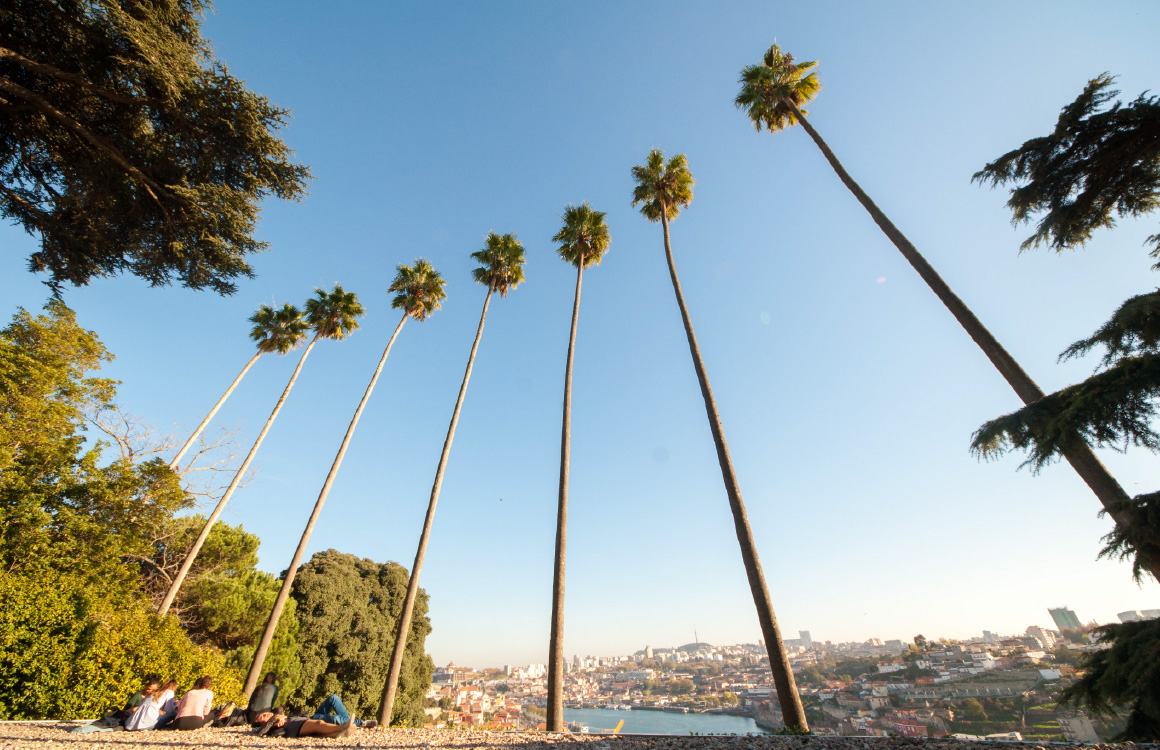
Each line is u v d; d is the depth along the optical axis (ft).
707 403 41.55
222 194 37.78
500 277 74.95
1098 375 21.99
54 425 52.26
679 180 60.39
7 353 49.88
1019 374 29.60
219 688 47.91
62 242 40.24
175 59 33.37
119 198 36.55
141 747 22.08
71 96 36.06
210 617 74.49
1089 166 27.30
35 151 38.37
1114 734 20.94
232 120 37.60
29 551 42.39
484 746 23.79
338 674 92.43
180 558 73.15
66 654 33.71
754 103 54.85
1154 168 26.94
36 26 31.55
